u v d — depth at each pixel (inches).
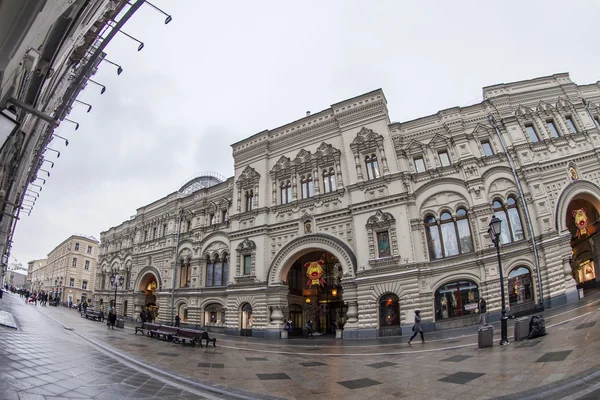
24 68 203.8
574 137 1013.8
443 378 404.2
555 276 861.8
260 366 555.5
